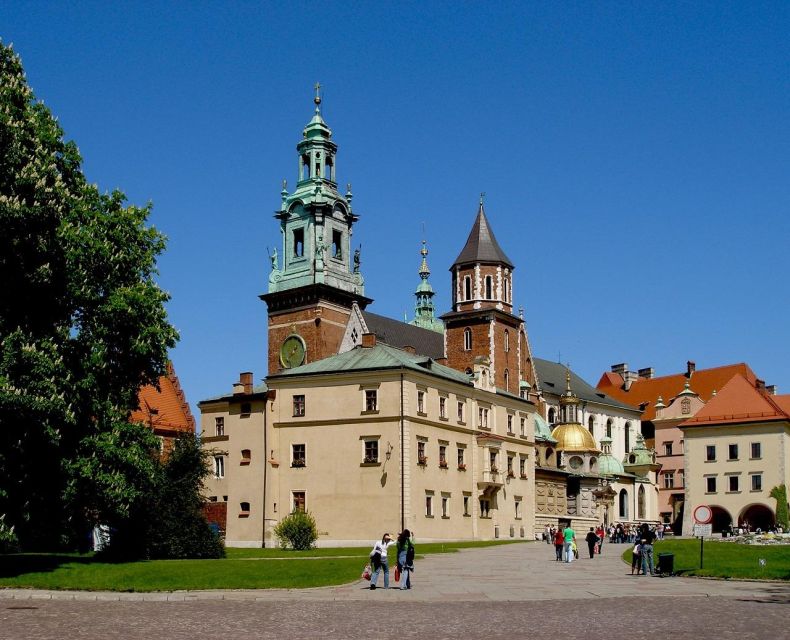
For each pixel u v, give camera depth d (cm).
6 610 4038
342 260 14275
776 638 3069
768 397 14238
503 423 11662
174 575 5419
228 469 10425
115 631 3331
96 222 6481
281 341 13975
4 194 5528
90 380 6106
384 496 9638
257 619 3703
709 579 5456
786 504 13175
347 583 5216
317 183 14225
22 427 5566
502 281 14150
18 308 5856
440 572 6106
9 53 5966
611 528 13338
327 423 9956
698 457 13762
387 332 13925
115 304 6306
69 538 7606
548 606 4156
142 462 6344
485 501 11088
